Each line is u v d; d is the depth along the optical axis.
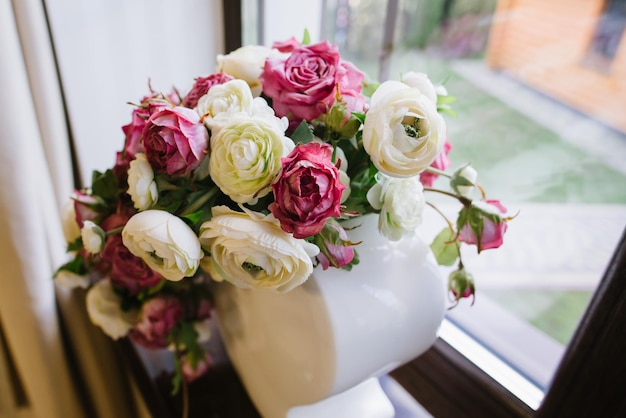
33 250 0.71
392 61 0.88
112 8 0.76
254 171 0.41
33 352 0.79
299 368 0.52
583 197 0.72
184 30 0.85
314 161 0.39
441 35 0.86
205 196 0.46
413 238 0.54
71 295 0.83
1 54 0.61
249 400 0.72
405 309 0.51
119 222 0.55
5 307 0.75
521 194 0.78
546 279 0.72
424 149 0.41
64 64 0.74
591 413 0.50
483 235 0.46
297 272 0.42
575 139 0.72
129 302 0.69
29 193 0.68
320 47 0.47
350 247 0.44
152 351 0.81
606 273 0.47
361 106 0.46
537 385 0.63
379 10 0.86
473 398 0.63
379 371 0.54
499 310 0.74
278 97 0.47
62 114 0.74
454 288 0.52
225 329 0.67
